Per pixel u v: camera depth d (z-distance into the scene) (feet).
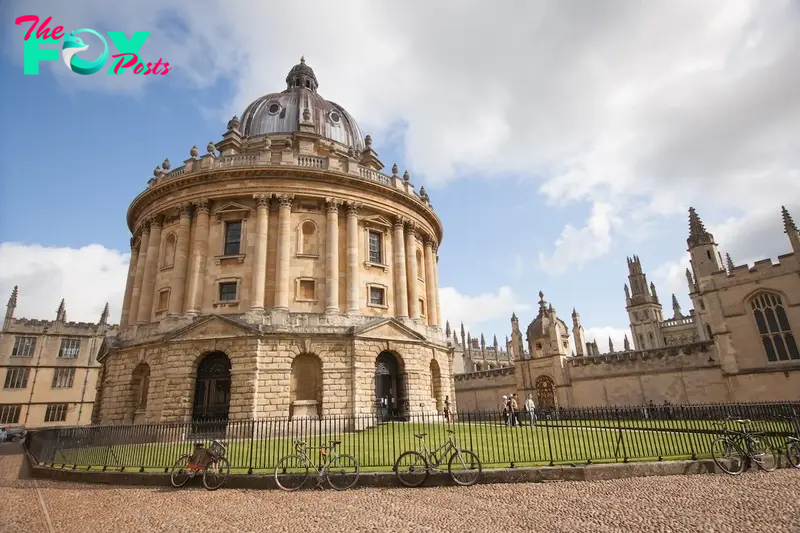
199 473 49.16
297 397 103.96
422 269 146.92
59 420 210.79
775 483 42.32
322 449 52.16
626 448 58.23
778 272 115.44
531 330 170.50
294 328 105.40
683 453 53.57
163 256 123.34
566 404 154.10
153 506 40.75
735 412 83.20
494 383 185.88
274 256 114.83
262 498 42.86
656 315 299.58
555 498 39.22
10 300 213.05
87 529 34.45
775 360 114.52
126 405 111.04
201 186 118.83
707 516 32.96
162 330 108.78
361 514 36.27
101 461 61.87
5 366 204.64
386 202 130.82
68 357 219.61
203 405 102.17
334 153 154.20
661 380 134.62
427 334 133.59
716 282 127.13
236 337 101.50
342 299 117.08
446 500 39.70
